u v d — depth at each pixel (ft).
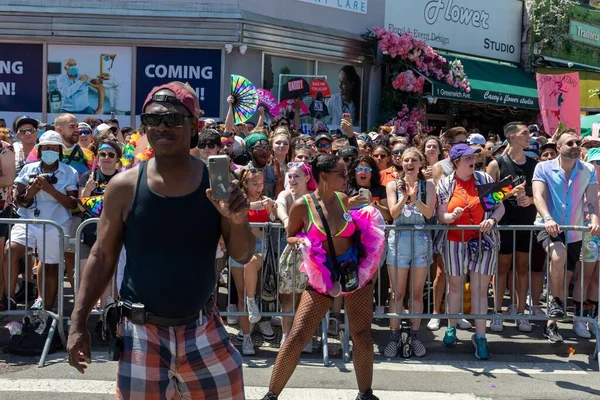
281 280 19.67
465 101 53.16
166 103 9.58
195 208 9.68
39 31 41.78
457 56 57.47
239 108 30.40
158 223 9.59
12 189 23.00
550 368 19.42
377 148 25.41
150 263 9.70
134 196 9.66
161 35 41.98
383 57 51.34
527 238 22.47
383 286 23.38
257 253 20.51
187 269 9.73
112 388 16.99
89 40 41.93
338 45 48.37
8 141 27.53
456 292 20.49
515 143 23.20
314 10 47.11
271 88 45.39
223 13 42.04
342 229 15.23
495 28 61.41
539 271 22.91
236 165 22.84
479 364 19.67
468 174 20.34
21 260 24.86
